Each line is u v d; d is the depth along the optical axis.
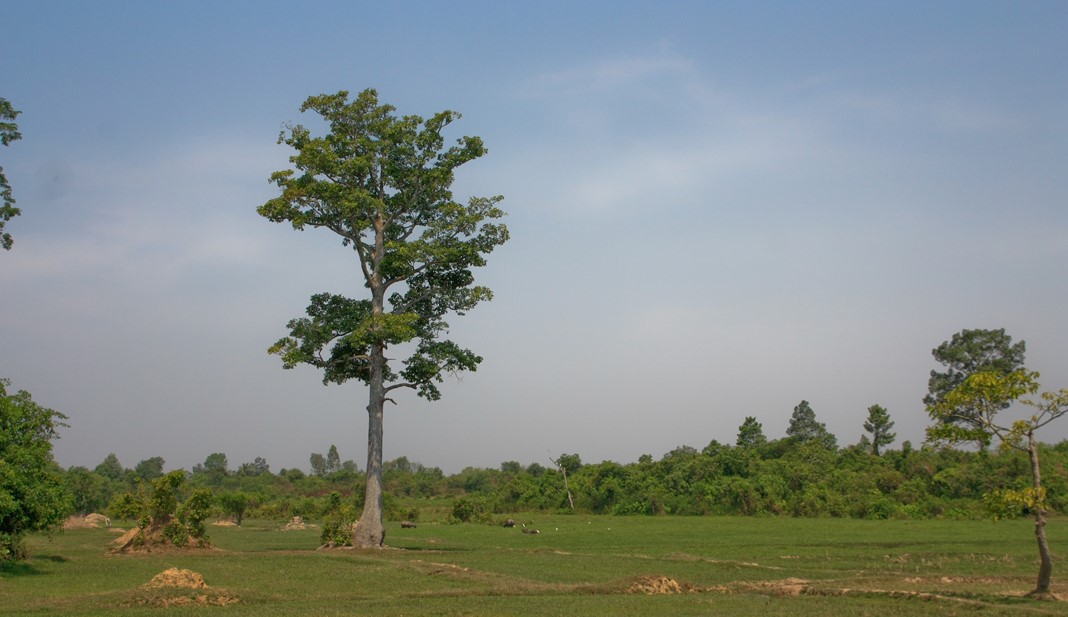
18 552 34.62
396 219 46.41
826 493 84.19
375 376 44.88
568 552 43.72
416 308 47.50
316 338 43.91
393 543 51.34
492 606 24.09
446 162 45.78
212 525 76.81
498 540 54.38
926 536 52.06
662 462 103.38
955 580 30.27
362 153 44.53
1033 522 65.00
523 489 107.88
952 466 86.31
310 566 35.47
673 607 24.02
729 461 94.31
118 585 28.73
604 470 102.12
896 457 94.75
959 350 108.88
